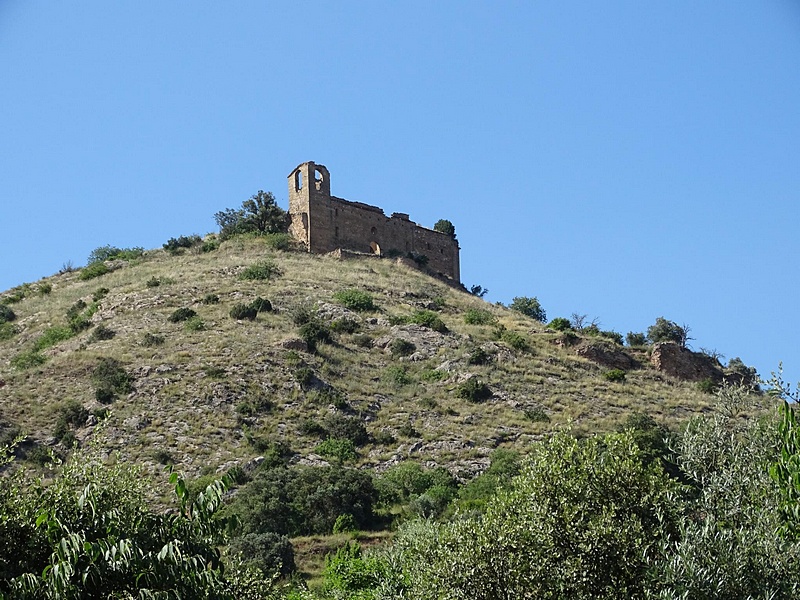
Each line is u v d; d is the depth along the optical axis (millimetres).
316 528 53250
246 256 109125
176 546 21328
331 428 66875
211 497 22703
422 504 54438
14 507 23234
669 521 26188
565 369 83688
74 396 69500
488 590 27125
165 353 76312
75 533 21719
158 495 54844
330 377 75312
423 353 82875
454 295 106375
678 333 106125
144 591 20500
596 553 25891
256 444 63312
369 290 99375
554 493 27672
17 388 70625
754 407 29125
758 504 24594
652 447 53000
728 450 26406
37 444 62312
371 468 62531
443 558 28453
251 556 47812
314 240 112062
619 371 84312
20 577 20516
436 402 73188
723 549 23094
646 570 24328
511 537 27391
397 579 35781
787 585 22312
